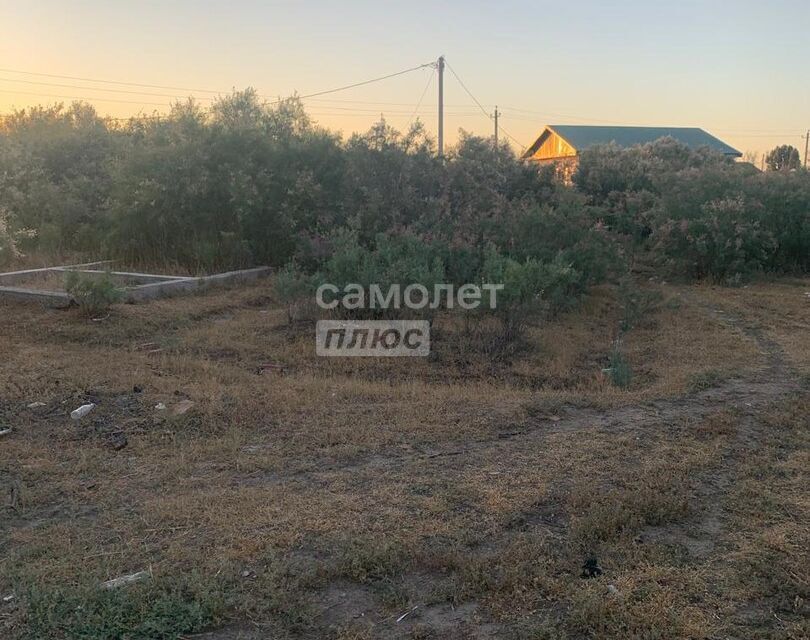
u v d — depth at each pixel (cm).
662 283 1433
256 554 360
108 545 371
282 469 473
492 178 1498
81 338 813
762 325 1009
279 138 1502
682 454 506
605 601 322
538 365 780
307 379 688
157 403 597
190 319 941
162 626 299
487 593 331
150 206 1360
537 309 851
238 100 1669
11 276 1145
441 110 3047
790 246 1564
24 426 544
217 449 503
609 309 1112
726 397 655
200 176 1345
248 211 1340
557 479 458
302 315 938
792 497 439
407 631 304
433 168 1387
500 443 527
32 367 685
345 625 307
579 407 621
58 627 298
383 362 766
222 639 297
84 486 441
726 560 363
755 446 528
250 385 659
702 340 905
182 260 1364
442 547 370
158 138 1433
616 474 467
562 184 1636
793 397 650
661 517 405
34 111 1925
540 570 347
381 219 1295
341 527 389
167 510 406
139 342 820
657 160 2103
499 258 909
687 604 323
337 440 525
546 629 302
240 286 1195
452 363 768
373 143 1400
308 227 1366
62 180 1670
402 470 472
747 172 1661
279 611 315
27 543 371
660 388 677
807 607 323
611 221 1756
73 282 896
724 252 1433
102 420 559
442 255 984
